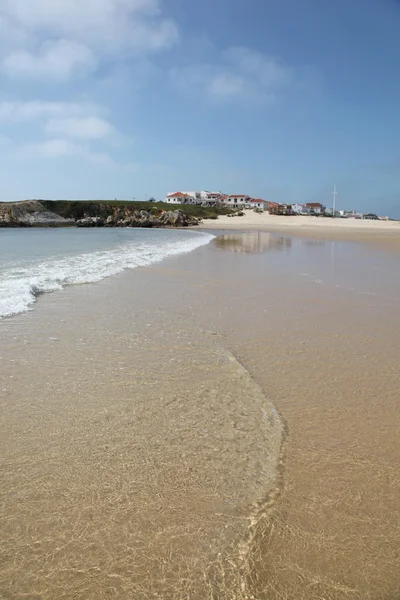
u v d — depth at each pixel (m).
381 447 3.16
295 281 11.11
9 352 5.17
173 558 2.10
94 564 2.07
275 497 2.56
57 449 3.06
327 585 1.98
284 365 4.88
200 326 6.53
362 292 9.59
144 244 27.08
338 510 2.46
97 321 6.73
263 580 2.00
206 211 104.19
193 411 3.69
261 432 3.34
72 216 83.56
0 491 2.59
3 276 10.73
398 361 5.04
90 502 2.49
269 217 97.31
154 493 2.58
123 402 3.85
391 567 2.09
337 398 4.00
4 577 1.99
